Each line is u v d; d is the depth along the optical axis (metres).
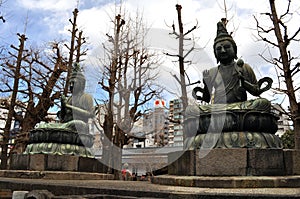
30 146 10.78
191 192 5.21
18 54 18.12
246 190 5.58
